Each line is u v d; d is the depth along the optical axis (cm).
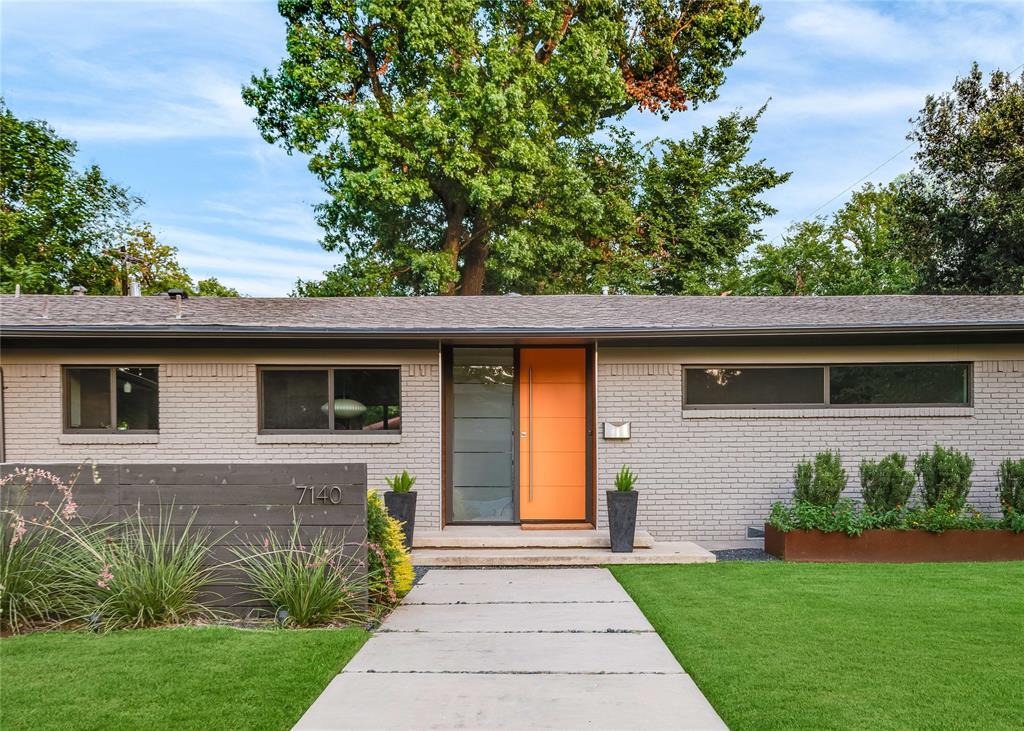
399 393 984
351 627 559
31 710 384
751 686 427
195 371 976
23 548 557
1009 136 2164
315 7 2217
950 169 2311
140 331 900
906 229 2430
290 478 599
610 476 972
